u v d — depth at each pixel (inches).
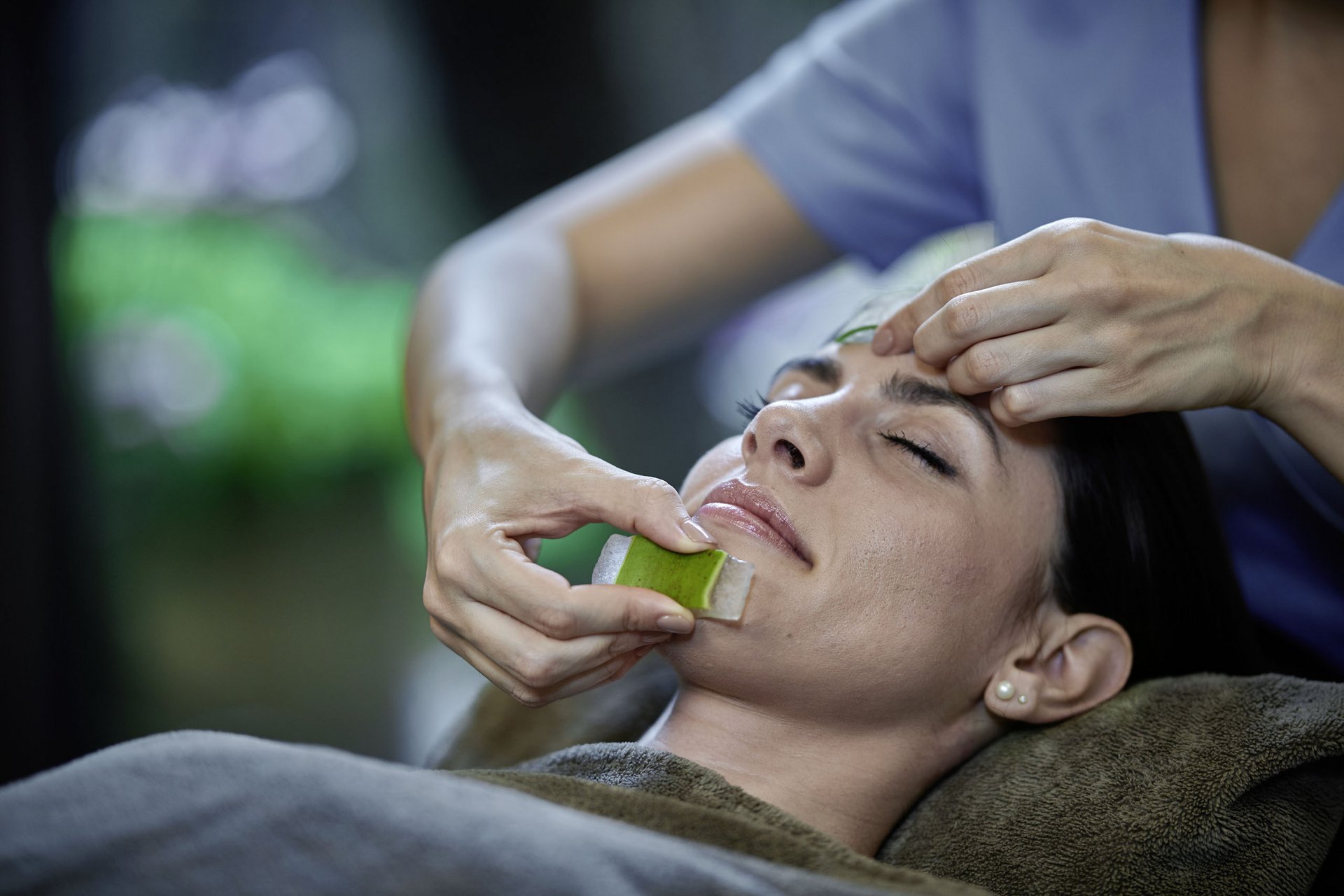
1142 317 36.5
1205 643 47.8
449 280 56.4
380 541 205.2
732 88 203.9
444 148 210.2
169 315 212.7
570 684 39.0
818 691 42.5
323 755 34.8
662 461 201.6
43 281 128.8
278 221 246.4
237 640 179.2
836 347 48.0
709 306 64.2
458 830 31.8
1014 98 55.1
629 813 38.2
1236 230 51.8
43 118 129.3
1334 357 38.1
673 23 197.2
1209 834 40.8
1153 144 52.1
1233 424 50.8
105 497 178.1
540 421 43.3
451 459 41.9
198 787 33.3
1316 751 41.0
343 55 235.8
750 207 62.0
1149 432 46.7
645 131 203.5
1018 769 44.2
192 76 244.5
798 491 42.4
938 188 61.6
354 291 235.9
